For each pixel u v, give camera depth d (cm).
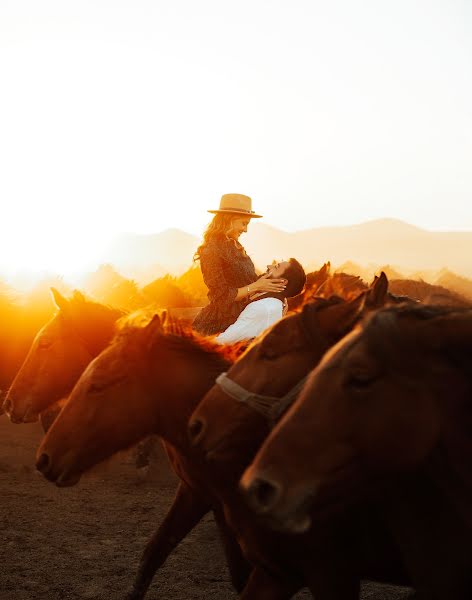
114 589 644
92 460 434
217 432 370
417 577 315
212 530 828
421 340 276
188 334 451
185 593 641
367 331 281
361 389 277
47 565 705
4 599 619
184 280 1112
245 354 380
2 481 1057
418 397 275
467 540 295
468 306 319
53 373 630
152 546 539
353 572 400
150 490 1013
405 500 312
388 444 275
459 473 287
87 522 857
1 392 1162
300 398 288
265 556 411
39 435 1419
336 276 556
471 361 275
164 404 441
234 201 616
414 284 936
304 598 626
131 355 436
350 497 285
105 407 432
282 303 548
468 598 302
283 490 276
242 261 613
